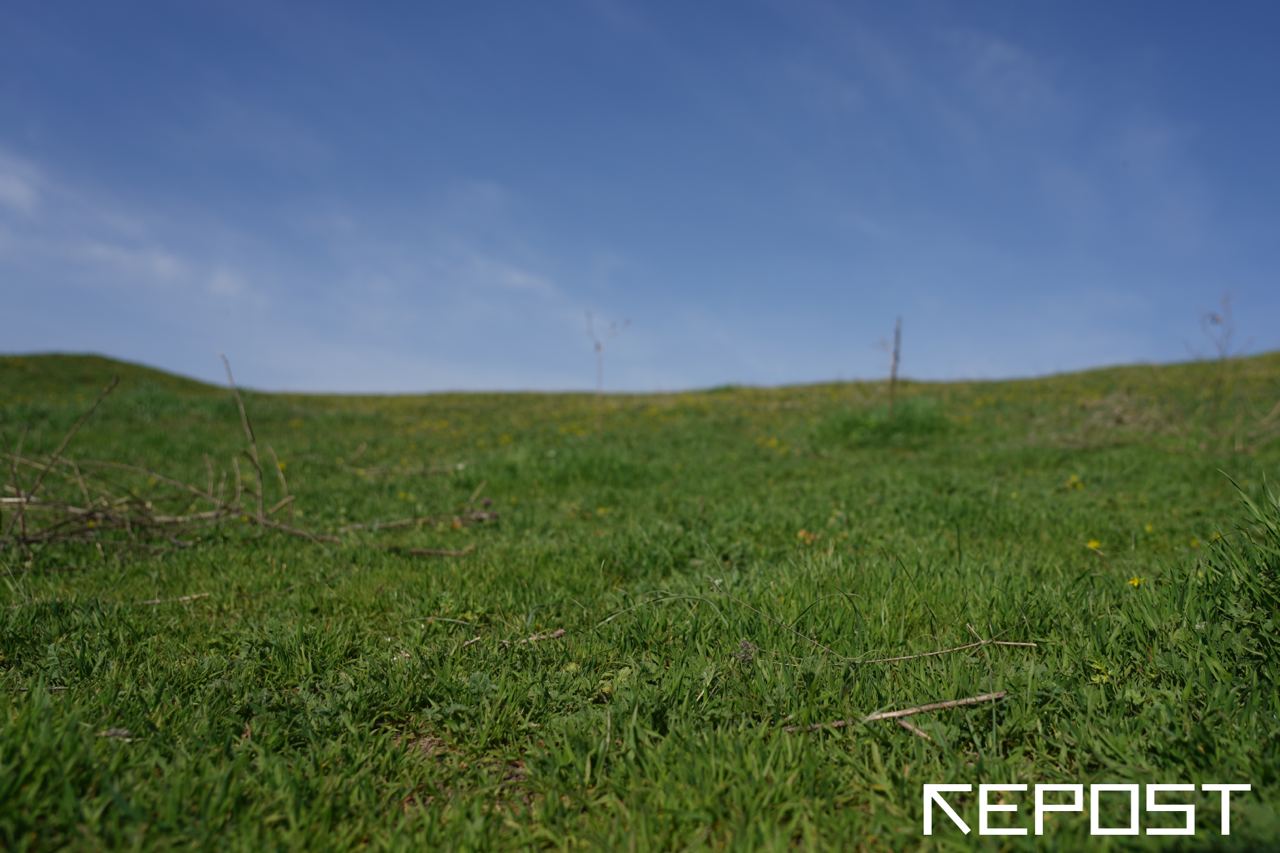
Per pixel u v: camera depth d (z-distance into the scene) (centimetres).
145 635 326
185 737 221
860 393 1858
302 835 177
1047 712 224
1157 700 219
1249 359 2008
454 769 214
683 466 857
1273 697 207
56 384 2192
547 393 2556
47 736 192
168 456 985
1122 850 165
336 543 510
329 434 1305
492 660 279
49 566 450
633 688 244
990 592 314
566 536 511
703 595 330
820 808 185
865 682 242
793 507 597
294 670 279
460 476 768
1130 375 1869
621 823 185
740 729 217
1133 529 482
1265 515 260
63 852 164
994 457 848
